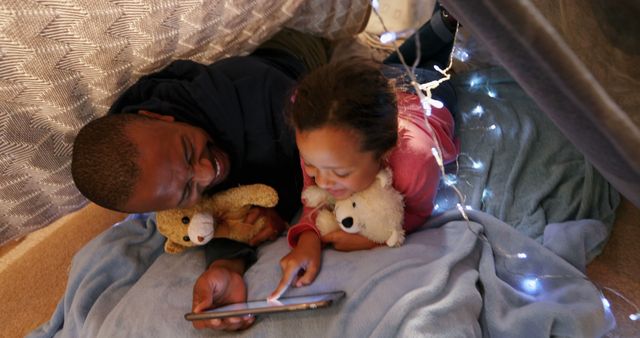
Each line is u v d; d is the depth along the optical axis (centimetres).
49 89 87
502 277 87
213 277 84
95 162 80
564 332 76
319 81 74
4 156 87
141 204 82
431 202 91
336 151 71
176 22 97
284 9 115
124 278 100
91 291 98
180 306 86
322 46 132
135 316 87
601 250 95
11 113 84
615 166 51
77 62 88
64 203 103
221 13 103
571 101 44
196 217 89
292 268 83
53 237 142
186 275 92
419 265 81
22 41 80
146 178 80
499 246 90
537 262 87
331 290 81
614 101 43
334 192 82
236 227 96
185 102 97
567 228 92
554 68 41
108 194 81
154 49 98
